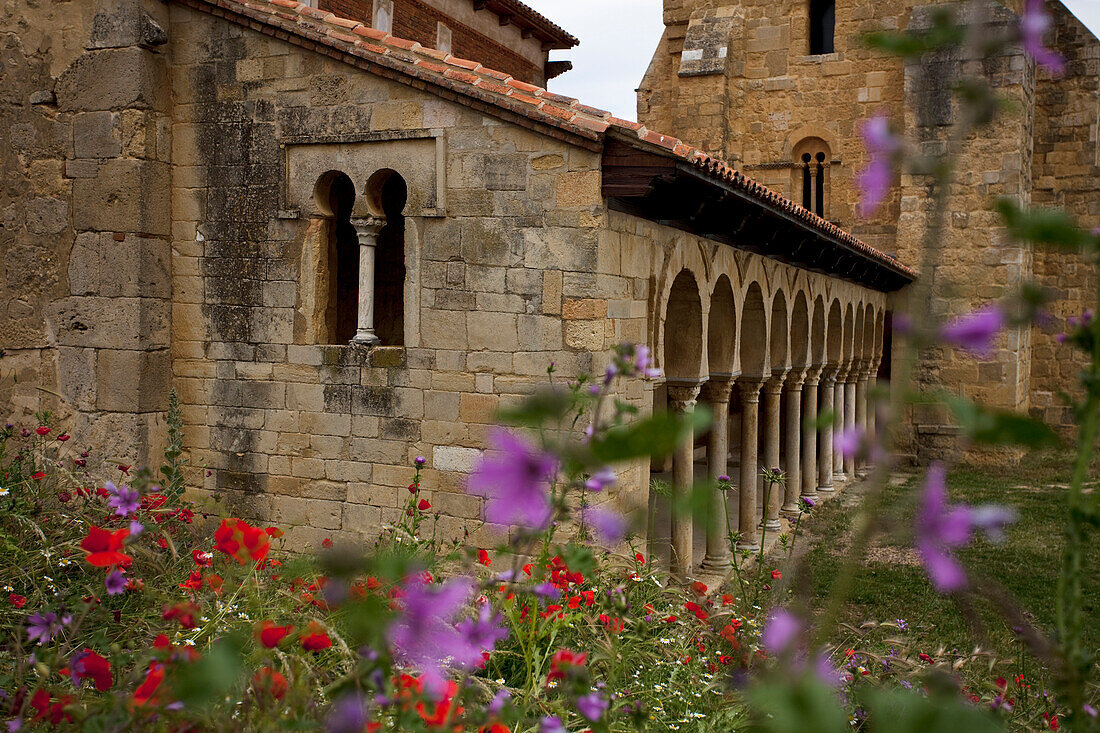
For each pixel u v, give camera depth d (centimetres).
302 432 888
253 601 377
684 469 983
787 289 1295
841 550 1116
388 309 1250
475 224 822
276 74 890
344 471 872
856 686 397
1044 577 985
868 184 117
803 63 2120
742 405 1207
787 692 112
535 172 798
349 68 860
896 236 1992
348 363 869
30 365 948
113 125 908
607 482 166
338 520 874
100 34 910
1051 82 2211
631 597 544
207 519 919
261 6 895
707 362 1013
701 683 432
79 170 923
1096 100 2178
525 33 1892
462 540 821
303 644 248
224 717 232
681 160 746
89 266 921
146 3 899
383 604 168
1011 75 1881
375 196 877
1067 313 2184
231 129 910
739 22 2169
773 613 520
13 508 600
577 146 778
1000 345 1861
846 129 2084
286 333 893
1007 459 1816
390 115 847
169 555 574
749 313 1197
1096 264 148
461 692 220
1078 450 155
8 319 954
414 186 843
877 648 549
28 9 940
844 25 2078
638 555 659
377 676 200
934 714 108
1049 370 2206
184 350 934
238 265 912
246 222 907
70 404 931
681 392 1004
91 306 920
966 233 1898
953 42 107
